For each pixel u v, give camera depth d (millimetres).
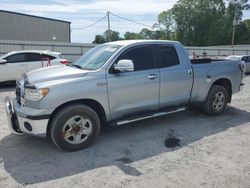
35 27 30781
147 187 3406
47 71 4801
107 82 4617
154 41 5309
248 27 71312
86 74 4516
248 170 3801
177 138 5043
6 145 4758
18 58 11414
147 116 5207
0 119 6273
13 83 11781
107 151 4488
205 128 5586
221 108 6465
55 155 4344
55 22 32688
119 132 5359
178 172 3768
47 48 22125
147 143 4816
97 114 4762
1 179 3635
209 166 3930
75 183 3527
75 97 4320
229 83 6590
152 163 4051
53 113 4293
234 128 5586
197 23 74750
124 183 3506
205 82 5992
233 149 4523
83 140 4531
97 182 3543
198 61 6293
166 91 5363
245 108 7230
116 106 4789
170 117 6332
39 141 4910
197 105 6195
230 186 3408
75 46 23688
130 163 4062
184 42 75938
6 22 28250
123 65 4531
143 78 4996
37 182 3559
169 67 5398
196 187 3391
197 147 4621
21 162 4117
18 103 4617
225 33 70625
